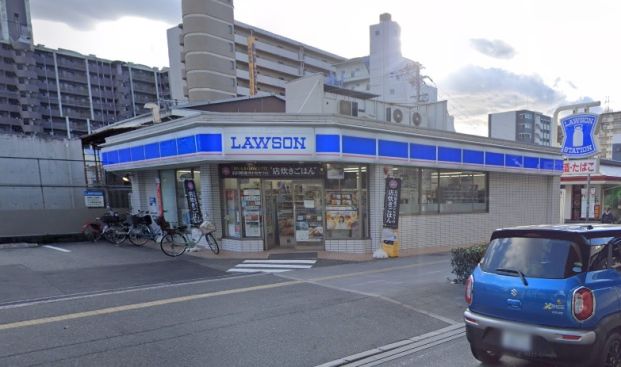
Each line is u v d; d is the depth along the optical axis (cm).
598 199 2505
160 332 525
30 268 953
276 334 534
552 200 1839
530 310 393
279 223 1262
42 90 8544
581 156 1460
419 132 1290
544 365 447
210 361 448
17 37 9381
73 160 1823
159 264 1030
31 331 516
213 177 1223
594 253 407
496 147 1533
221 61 6650
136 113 9600
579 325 371
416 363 465
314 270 972
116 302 658
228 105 2206
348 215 1225
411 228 1332
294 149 1084
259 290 756
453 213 1466
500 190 1633
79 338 497
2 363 423
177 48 7619
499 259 441
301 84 2550
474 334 435
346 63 8269
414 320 614
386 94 6056
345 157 1105
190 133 1085
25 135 1800
